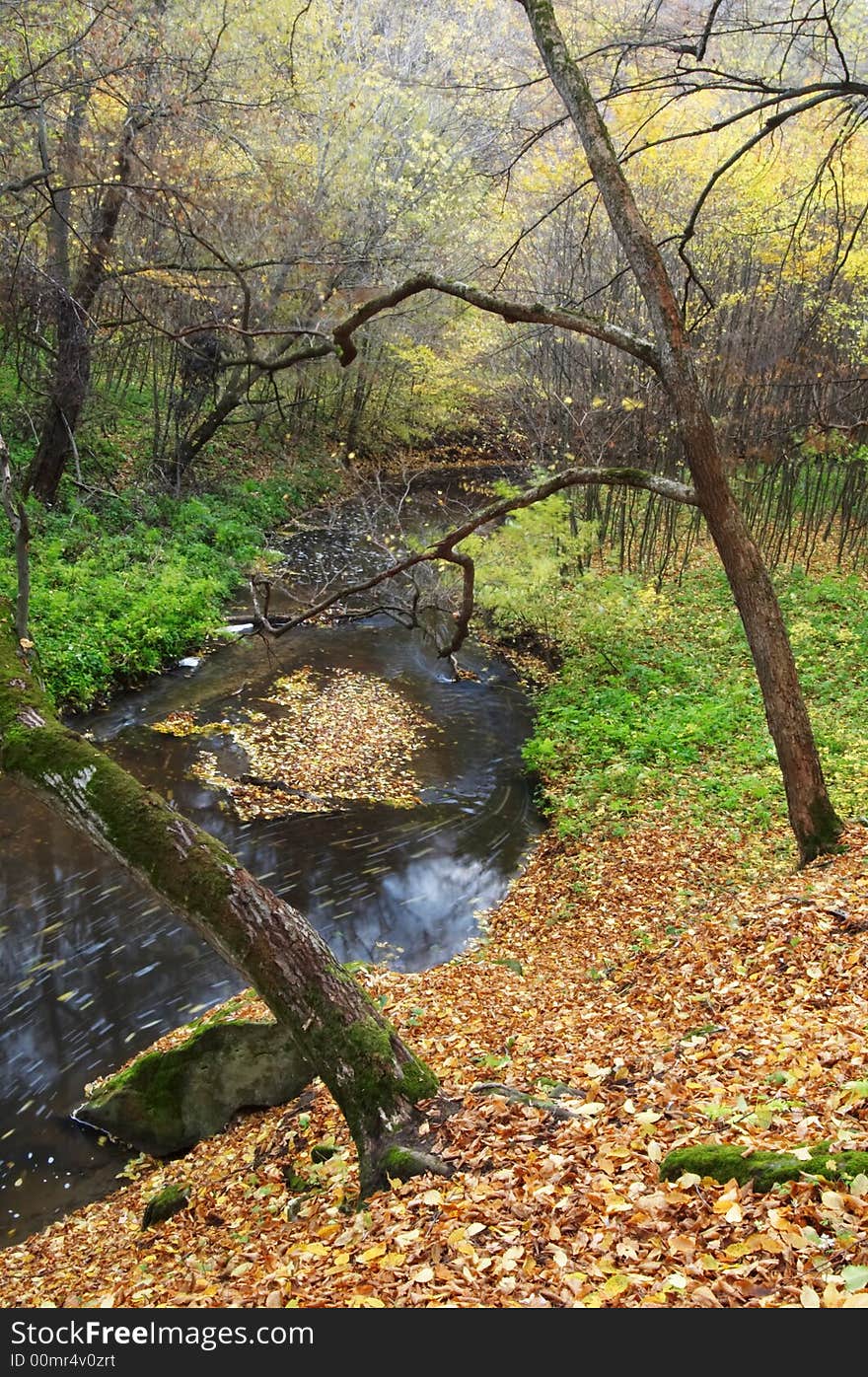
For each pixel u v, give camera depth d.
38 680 5.59
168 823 5.04
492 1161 4.63
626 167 18.27
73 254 18.89
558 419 20.19
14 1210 6.88
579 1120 4.95
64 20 15.07
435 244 21.69
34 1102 7.93
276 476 26.83
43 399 20.77
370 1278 3.88
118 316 20.14
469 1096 5.25
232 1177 6.38
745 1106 4.65
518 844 12.28
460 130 20.77
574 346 19.75
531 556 15.00
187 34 17.30
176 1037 8.31
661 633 17.77
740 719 14.04
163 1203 6.23
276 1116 7.10
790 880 8.48
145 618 16.56
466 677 17.55
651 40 9.55
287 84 18.38
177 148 17.34
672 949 8.27
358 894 11.02
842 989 6.05
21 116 15.74
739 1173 3.85
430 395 28.95
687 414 7.69
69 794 5.09
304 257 18.30
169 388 23.20
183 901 5.00
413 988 8.62
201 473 25.02
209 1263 5.07
